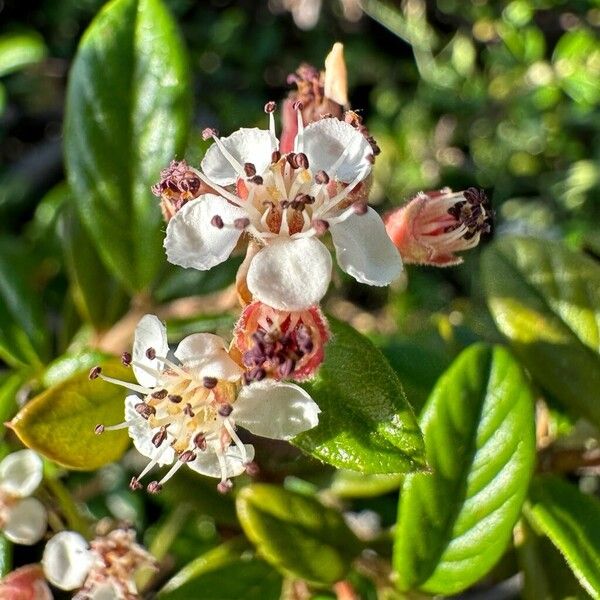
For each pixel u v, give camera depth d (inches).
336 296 3.2
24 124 3.8
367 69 4.0
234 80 4.0
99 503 2.3
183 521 2.2
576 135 3.6
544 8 3.7
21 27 4.0
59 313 2.6
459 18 3.9
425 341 2.1
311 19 4.1
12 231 3.3
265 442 1.9
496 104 3.7
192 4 4.2
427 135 3.8
